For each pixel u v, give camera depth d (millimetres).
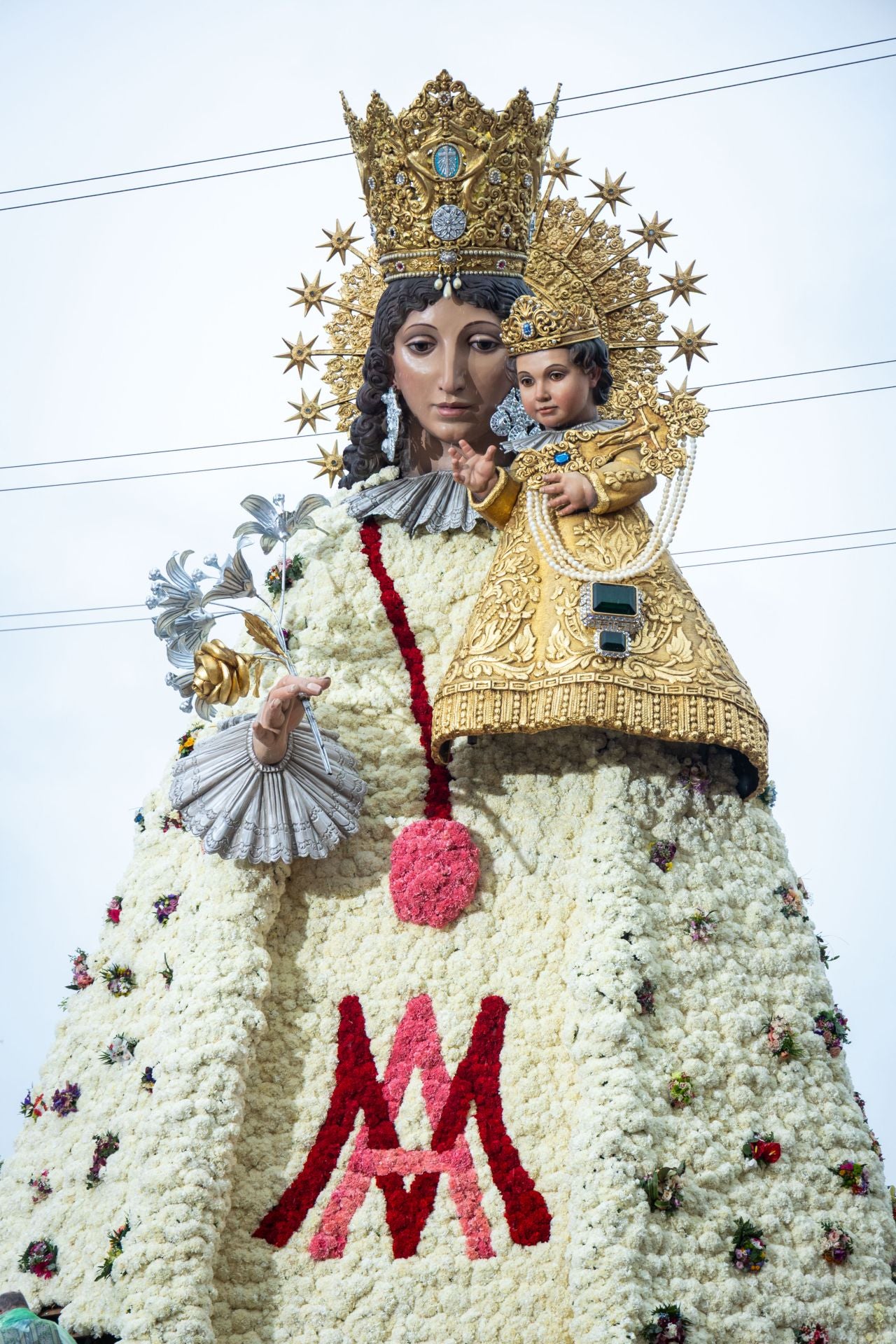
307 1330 13008
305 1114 13672
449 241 15289
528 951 13953
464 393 15359
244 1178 13469
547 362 14586
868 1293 13078
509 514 14586
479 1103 13539
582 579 13883
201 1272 12750
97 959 14844
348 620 15180
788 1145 13383
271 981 13945
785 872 14359
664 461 14148
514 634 13945
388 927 14133
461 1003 13859
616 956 13422
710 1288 12727
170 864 14695
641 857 13953
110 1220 13539
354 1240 13273
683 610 14055
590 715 13422
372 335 15844
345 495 15844
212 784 13953
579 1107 13258
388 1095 13664
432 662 15023
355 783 14180
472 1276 13062
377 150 15430
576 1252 12664
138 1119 13672
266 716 13703
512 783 14445
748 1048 13586
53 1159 14180
